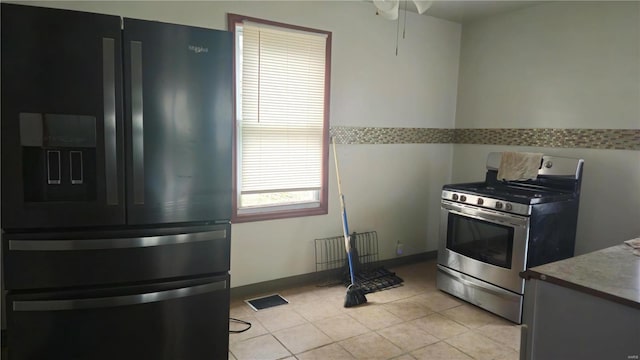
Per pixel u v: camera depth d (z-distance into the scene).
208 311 2.18
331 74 3.54
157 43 1.97
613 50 3.13
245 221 3.26
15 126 1.82
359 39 3.66
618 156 3.14
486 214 3.10
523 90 3.75
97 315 1.97
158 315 2.07
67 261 1.91
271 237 3.40
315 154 3.53
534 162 3.35
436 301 3.31
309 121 3.47
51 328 1.92
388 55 3.85
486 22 4.05
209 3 2.95
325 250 3.69
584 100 3.32
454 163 4.41
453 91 4.36
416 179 4.21
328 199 3.66
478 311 3.14
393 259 4.15
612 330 1.43
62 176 1.94
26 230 1.90
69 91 1.86
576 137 3.38
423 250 4.36
